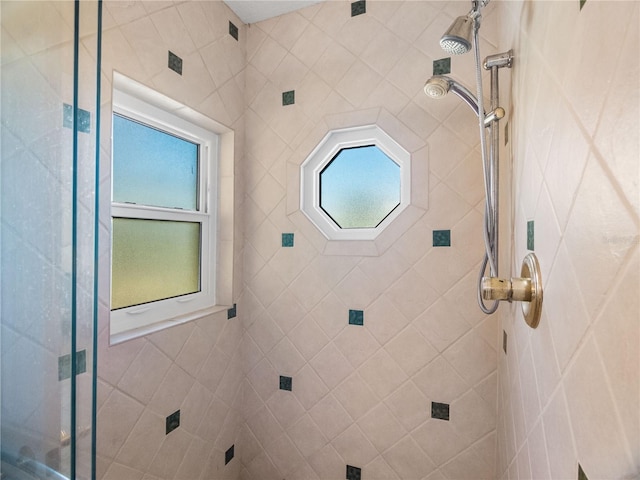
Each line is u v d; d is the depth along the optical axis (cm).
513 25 94
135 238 124
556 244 55
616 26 35
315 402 154
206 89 141
